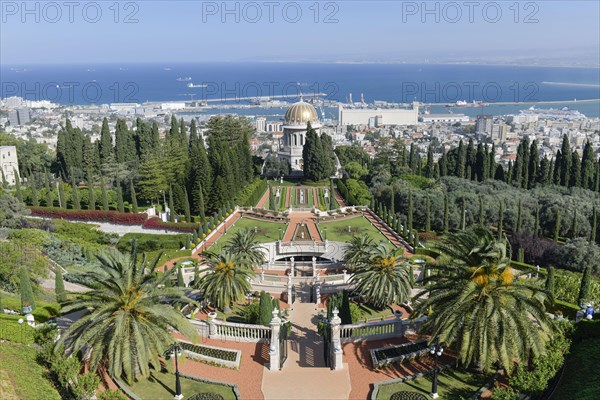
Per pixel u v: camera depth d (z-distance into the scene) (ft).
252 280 209.15
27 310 132.46
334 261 256.93
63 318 136.26
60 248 229.86
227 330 138.82
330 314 143.43
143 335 108.58
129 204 351.05
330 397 110.11
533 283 124.67
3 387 95.81
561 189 360.28
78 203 313.32
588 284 149.89
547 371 105.40
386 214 315.17
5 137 467.11
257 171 477.36
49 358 111.14
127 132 418.92
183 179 334.03
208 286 164.66
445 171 426.51
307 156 437.17
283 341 131.95
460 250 114.01
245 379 118.11
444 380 114.83
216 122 479.41
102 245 265.34
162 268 221.46
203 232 281.95
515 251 263.08
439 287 114.93
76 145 408.46
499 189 371.15
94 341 106.83
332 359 123.03
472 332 106.52
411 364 122.31
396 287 166.71
